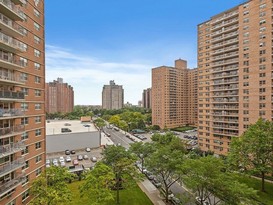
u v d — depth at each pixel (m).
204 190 22.41
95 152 56.75
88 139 60.19
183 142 52.03
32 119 25.97
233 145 33.16
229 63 48.69
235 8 47.66
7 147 19.33
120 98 187.38
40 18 28.17
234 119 47.41
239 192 18.14
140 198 28.47
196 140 71.06
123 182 28.56
